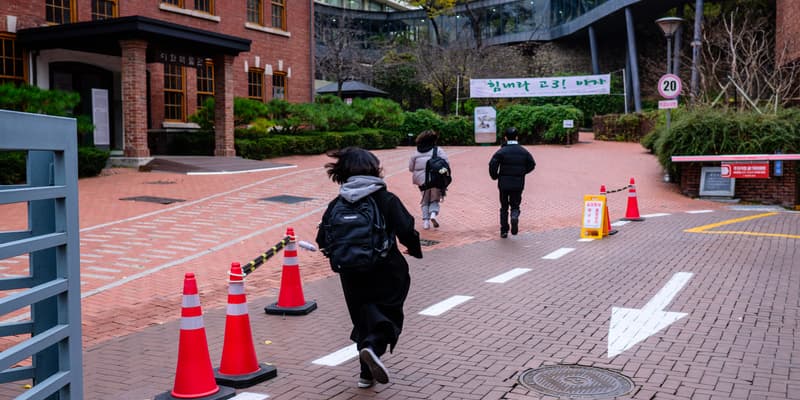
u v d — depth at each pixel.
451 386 5.05
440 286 8.52
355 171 4.90
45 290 3.13
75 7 21.28
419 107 52.44
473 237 12.45
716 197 17.75
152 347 6.16
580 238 12.18
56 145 3.18
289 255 7.34
